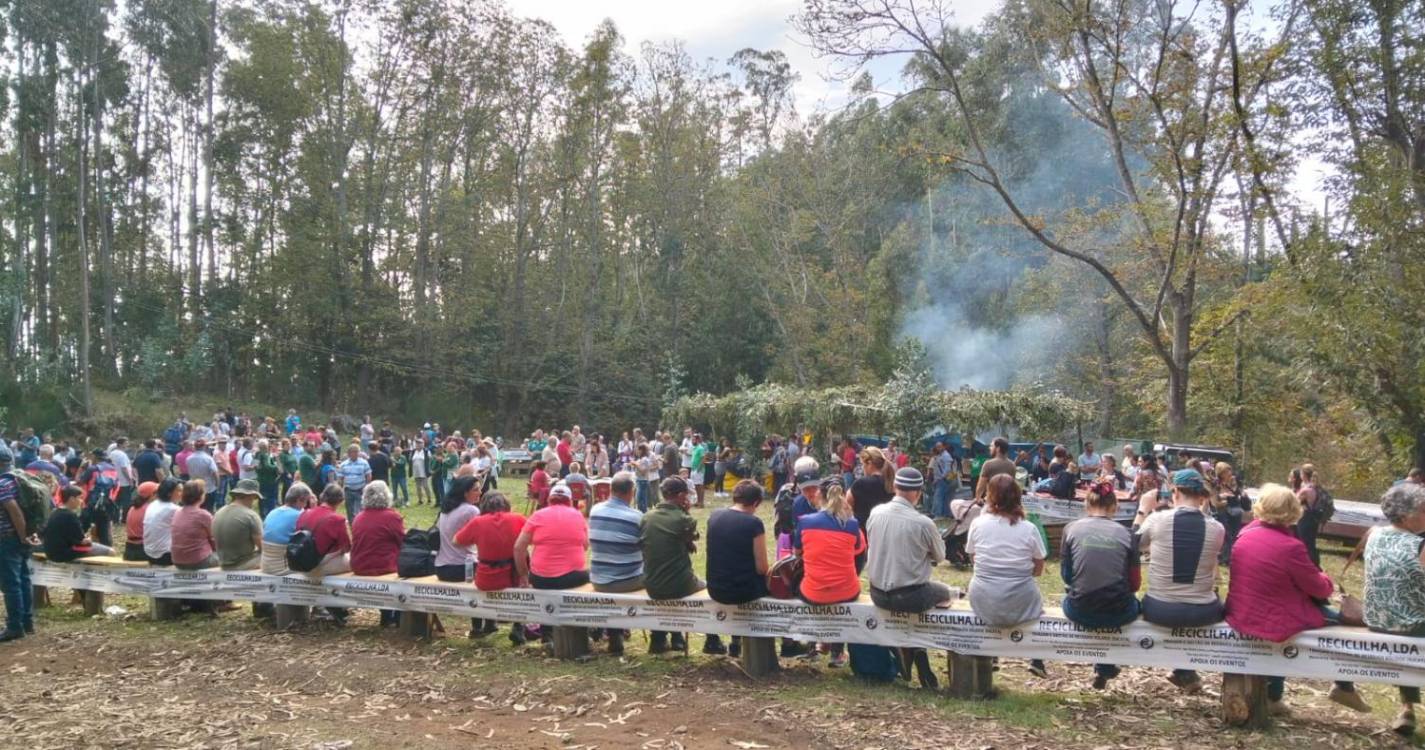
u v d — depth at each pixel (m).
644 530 7.13
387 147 44.66
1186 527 5.81
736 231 47.38
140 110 45.81
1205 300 26.67
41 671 7.28
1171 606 5.76
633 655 7.52
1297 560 5.52
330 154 43.56
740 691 6.41
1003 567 6.10
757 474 25.05
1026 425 19.70
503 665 7.16
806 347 41.91
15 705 6.29
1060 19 18.84
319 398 44.88
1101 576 5.85
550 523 7.56
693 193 48.69
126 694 6.56
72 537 9.63
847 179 42.91
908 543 6.32
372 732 5.65
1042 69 20.92
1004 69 45.69
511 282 46.78
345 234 42.25
